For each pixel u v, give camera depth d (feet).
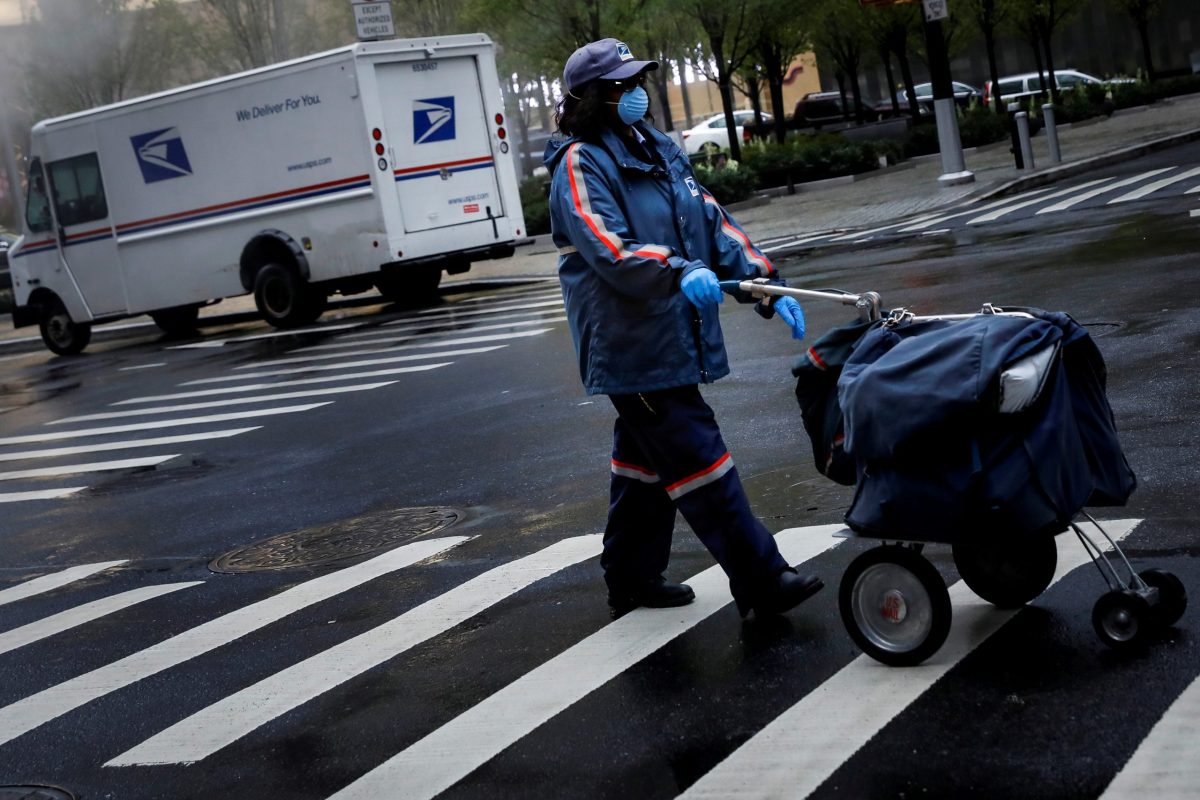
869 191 87.92
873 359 14.03
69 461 38.45
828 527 19.83
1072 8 139.03
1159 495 18.66
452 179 65.21
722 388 31.99
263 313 67.15
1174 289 34.04
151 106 68.54
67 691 18.01
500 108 66.80
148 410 46.29
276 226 66.03
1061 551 17.01
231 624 20.07
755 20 102.47
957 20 133.08
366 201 63.21
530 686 15.43
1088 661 13.60
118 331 83.76
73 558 26.81
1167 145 82.33
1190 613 14.40
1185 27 170.50
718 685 14.55
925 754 12.19
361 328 61.62
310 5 112.98
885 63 139.03
